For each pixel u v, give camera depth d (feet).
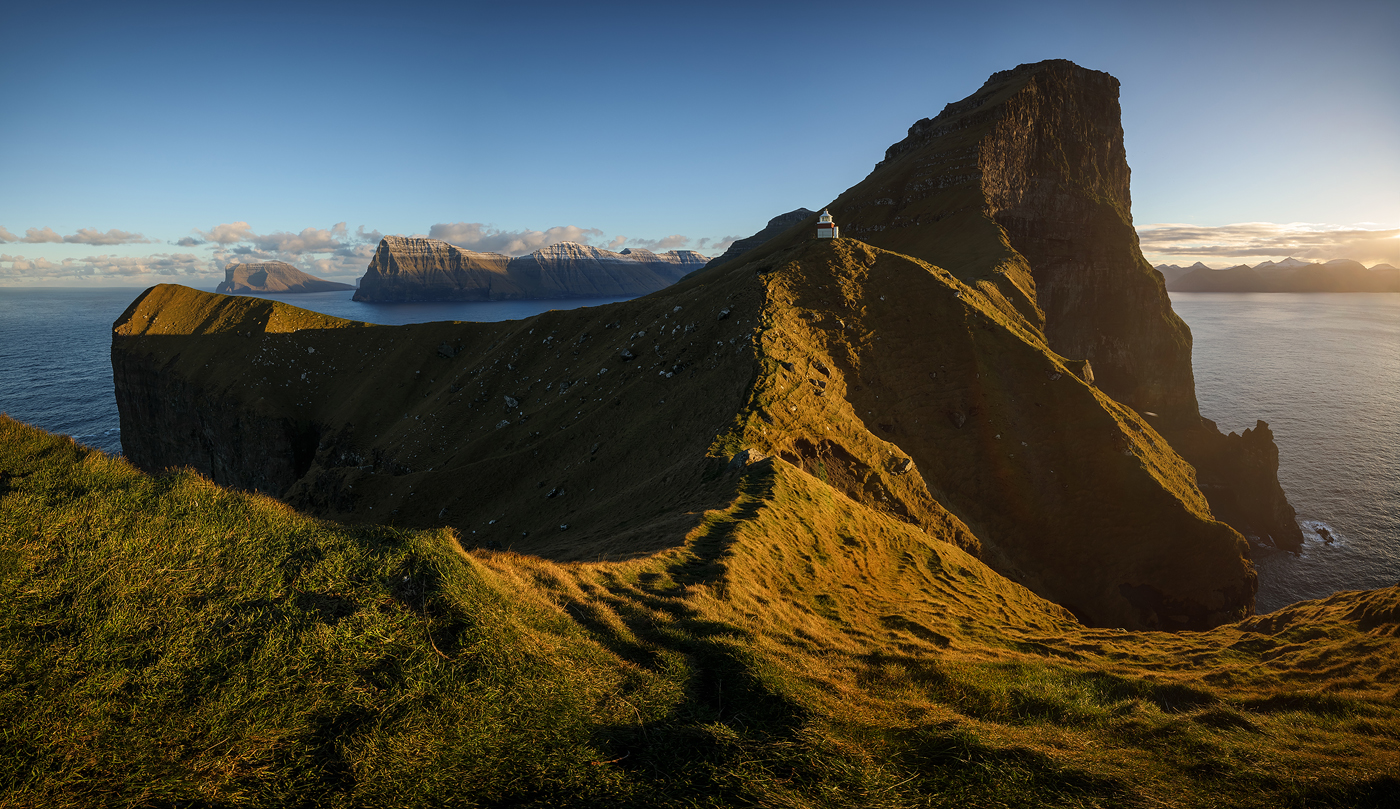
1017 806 27.02
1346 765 33.73
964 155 518.78
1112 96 617.21
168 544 31.37
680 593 59.52
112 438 545.44
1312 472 441.27
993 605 111.55
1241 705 46.83
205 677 23.66
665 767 26.13
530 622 35.09
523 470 278.46
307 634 26.71
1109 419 243.81
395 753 22.52
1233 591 214.69
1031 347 266.77
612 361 329.52
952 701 41.78
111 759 19.79
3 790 18.17
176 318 541.34
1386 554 329.52
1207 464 406.82
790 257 317.83
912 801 26.03
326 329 506.07
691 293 368.07
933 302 281.95
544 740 25.75
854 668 45.06
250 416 438.81
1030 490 233.35
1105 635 91.66
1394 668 57.93
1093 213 541.34
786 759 27.58
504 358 409.90
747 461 145.38
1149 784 30.37
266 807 19.88
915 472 207.82
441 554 35.99
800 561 94.94
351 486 326.85
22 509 31.96
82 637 23.89
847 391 244.42
